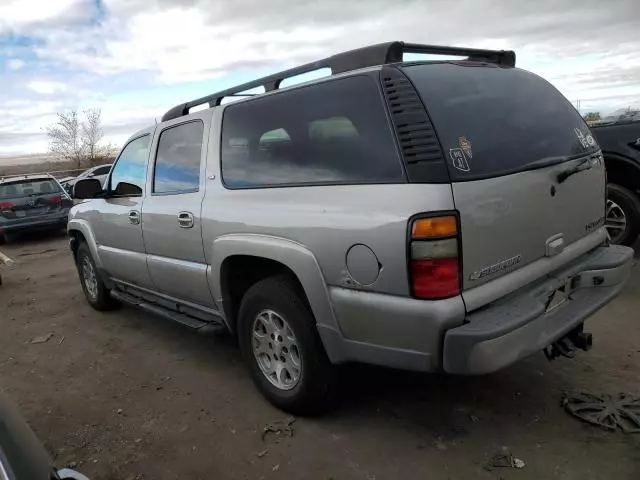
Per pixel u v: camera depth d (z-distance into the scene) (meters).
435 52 3.12
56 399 3.86
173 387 3.91
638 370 3.57
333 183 2.82
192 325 4.01
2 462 1.43
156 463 2.97
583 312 2.96
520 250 2.74
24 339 5.26
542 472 2.65
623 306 4.67
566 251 3.07
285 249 2.98
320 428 3.19
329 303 2.81
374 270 2.58
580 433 2.94
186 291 4.01
